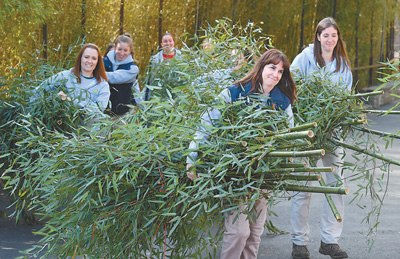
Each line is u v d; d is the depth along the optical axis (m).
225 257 5.72
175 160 5.46
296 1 15.42
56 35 10.62
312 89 6.85
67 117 7.61
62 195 5.56
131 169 5.31
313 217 8.62
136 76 9.23
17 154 7.30
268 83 5.64
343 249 7.46
